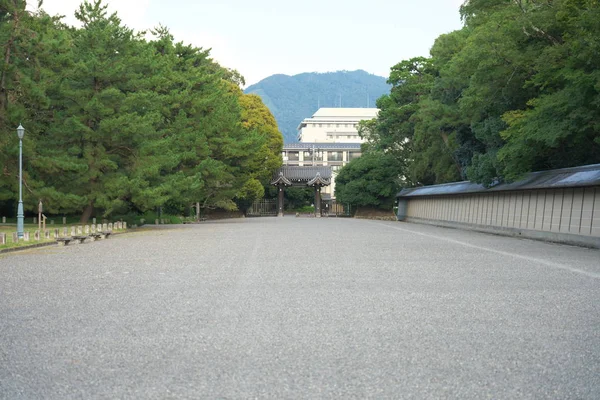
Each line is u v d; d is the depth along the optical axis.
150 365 5.57
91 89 33.97
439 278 11.84
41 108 32.22
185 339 6.58
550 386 4.94
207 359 5.75
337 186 72.56
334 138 133.62
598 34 19.39
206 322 7.50
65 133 32.72
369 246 20.72
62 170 32.44
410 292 9.98
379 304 8.81
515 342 6.41
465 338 6.60
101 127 32.69
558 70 22.88
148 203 34.22
